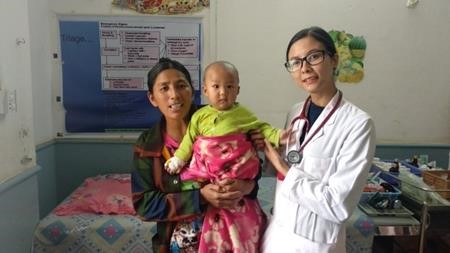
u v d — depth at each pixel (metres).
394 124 2.75
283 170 1.07
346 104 1.10
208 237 1.00
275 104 2.71
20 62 1.78
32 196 1.91
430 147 2.75
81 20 2.55
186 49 2.62
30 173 1.85
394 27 2.64
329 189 0.99
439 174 1.97
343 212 0.98
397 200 1.90
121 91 2.64
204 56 2.63
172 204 0.99
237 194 0.99
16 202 1.73
